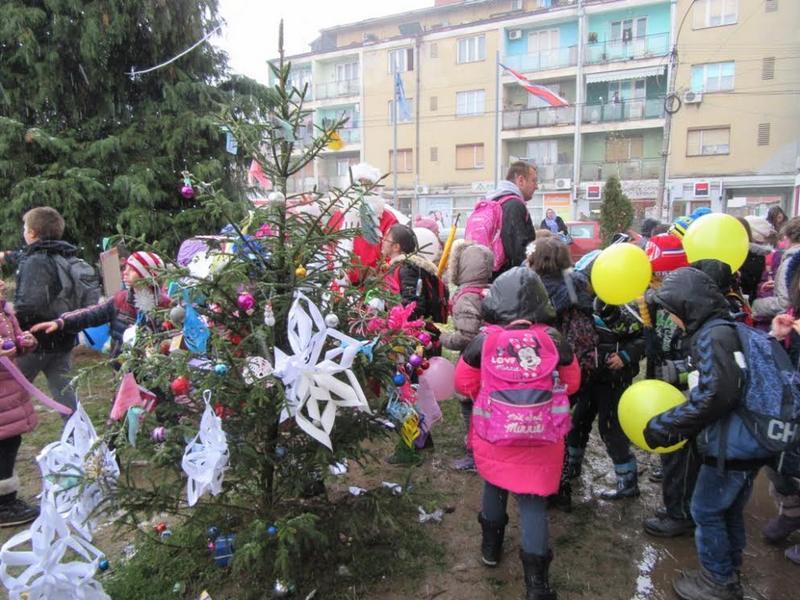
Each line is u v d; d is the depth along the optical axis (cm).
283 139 255
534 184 441
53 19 735
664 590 274
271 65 253
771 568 291
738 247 301
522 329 258
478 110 3259
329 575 276
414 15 3666
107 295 439
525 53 3136
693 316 245
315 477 273
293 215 272
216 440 221
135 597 262
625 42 2905
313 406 231
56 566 223
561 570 290
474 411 267
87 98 802
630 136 2975
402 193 3512
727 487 248
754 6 2628
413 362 269
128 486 254
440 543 312
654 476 389
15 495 345
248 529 253
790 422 229
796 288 280
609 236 2038
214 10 869
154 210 788
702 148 2803
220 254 261
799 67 2595
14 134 722
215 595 263
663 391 271
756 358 234
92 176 748
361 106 3572
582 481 393
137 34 794
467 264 359
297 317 229
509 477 255
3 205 722
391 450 437
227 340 251
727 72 2722
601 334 335
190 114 798
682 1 2766
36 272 390
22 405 336
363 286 288
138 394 251
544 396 245
